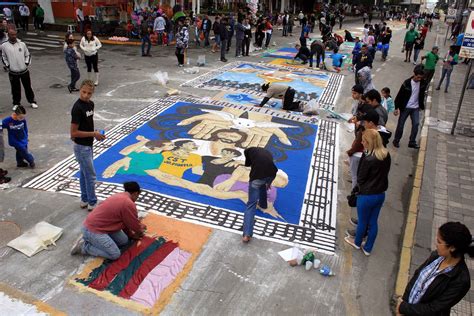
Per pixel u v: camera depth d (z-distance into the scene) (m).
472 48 9.13
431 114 11.72
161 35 21.91
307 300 4.55
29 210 5.92
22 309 4.17
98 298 4.36
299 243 5.54
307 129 9.79
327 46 23.09
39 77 13.62
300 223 6.00
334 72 16.98
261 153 5.55
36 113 10.00
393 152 9.05
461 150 9.09
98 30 22.64
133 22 22.48
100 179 6.82
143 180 6.85
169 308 4.29
